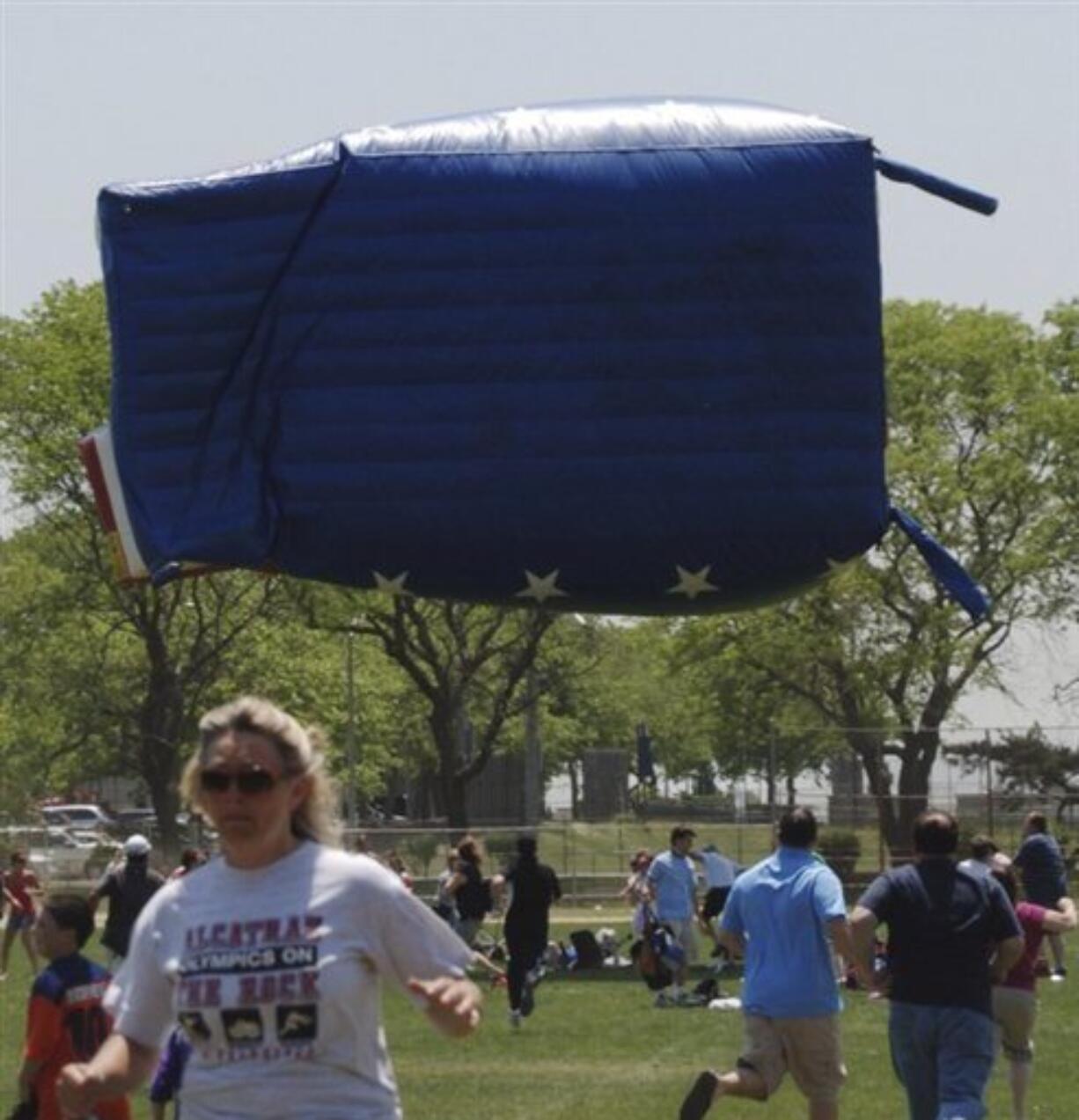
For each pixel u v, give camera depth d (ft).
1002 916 61.52
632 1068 108.27
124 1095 33.76
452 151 102.42
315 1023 30.76
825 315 102.32
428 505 102.12
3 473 299.17
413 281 101.96
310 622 305.73
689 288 101.81
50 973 56.18
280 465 102.73
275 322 102.78
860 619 310.24
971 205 103.45
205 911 31.19
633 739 540.93
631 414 101.96
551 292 102.01
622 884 273.75
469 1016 31.01
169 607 304.50
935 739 289.12
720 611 105.40
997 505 309.42
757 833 290.97
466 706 374.22
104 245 103.40
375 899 31.14
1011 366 312.71
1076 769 248.11
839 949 66.03
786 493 102.17
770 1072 66.74
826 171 102.27
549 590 103.24
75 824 383.86
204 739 31.50
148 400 102.99
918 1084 61.93
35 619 312.50
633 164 102.12
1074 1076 100.07
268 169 102.58
